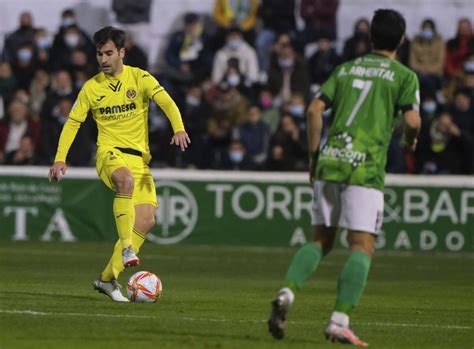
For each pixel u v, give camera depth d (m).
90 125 68.38
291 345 23.08
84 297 33.41
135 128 32.28
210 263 53.12
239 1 73.81
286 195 64.25
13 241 63.78
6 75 72.62
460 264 56.53
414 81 23.44
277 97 69.56
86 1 76.81
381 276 48.44
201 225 64.44
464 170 66.94
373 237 23.36
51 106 68.06
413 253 63.44
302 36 73.31
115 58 31.75
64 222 65.00
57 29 77.56
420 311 32.72
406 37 72.31
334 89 23.73
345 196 23.19
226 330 25.81
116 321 26.89
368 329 27.23
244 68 71.56
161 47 75.31
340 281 22.92
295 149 66.19
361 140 23.22
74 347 22.03
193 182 64.31
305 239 64.31
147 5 75.62
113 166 31.55
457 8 75.19
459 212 64.06
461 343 24.95
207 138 67.88
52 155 68.00
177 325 26.45
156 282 32.28
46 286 37.78
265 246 64.31
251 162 66.88
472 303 36.25
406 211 64.06
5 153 68.94
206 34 74.00
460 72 71.25
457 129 66.69
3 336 23.52
